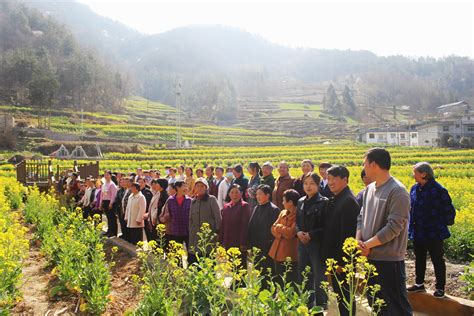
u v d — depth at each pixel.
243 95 185.38
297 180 8.07
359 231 5.02
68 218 9.77
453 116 109.94
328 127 125.81
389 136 98.69
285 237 6.16
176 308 5.18
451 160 49.81
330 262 4.27
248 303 4.34
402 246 4.67
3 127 65.25
